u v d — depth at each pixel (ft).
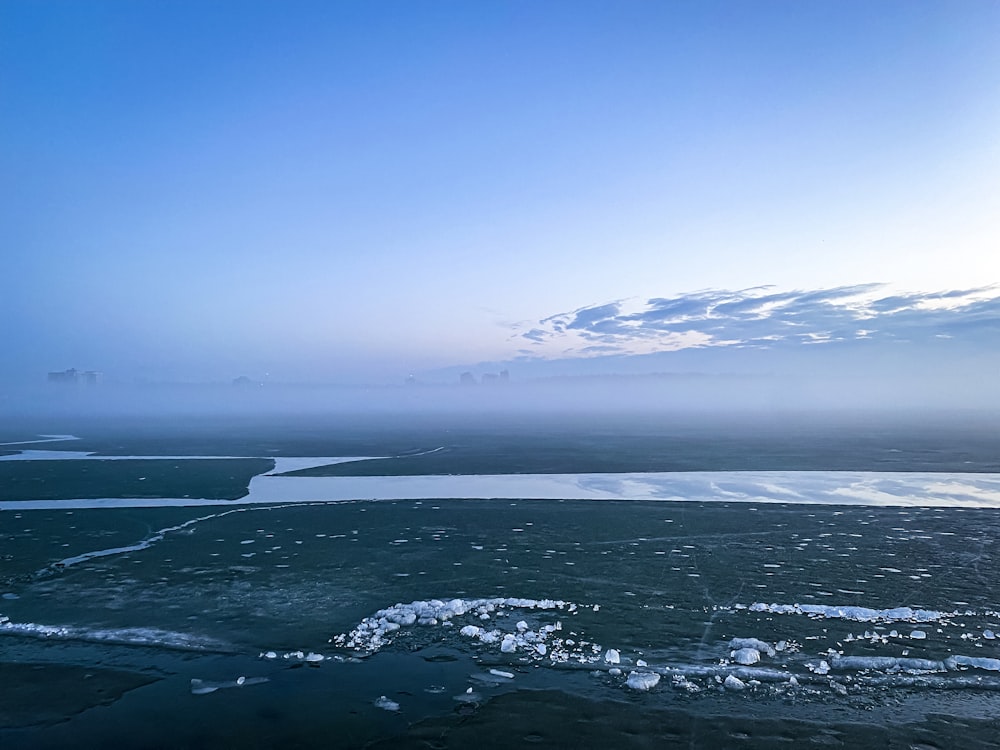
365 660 63.05
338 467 234.79
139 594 83.30
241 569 94.99
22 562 99.30
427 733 49.90
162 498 164.76
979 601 79.15
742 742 48.16
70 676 59.93
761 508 146.10
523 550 106.42
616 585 86.33
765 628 70.18
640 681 57.11
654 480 199.93
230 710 53.52
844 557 101.14
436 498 162.81
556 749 47.55
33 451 306.14
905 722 50.83
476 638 68.13
